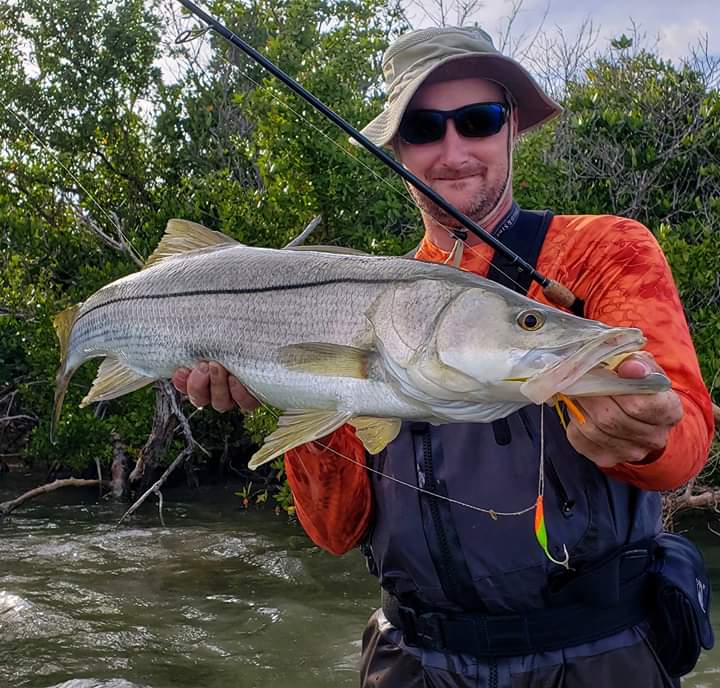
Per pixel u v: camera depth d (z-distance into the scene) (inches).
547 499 34.3
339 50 129.5
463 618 35.8
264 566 97.1
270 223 129.0
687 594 34.6
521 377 29.7
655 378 25.3
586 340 29.1
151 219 156.1
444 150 38.4
